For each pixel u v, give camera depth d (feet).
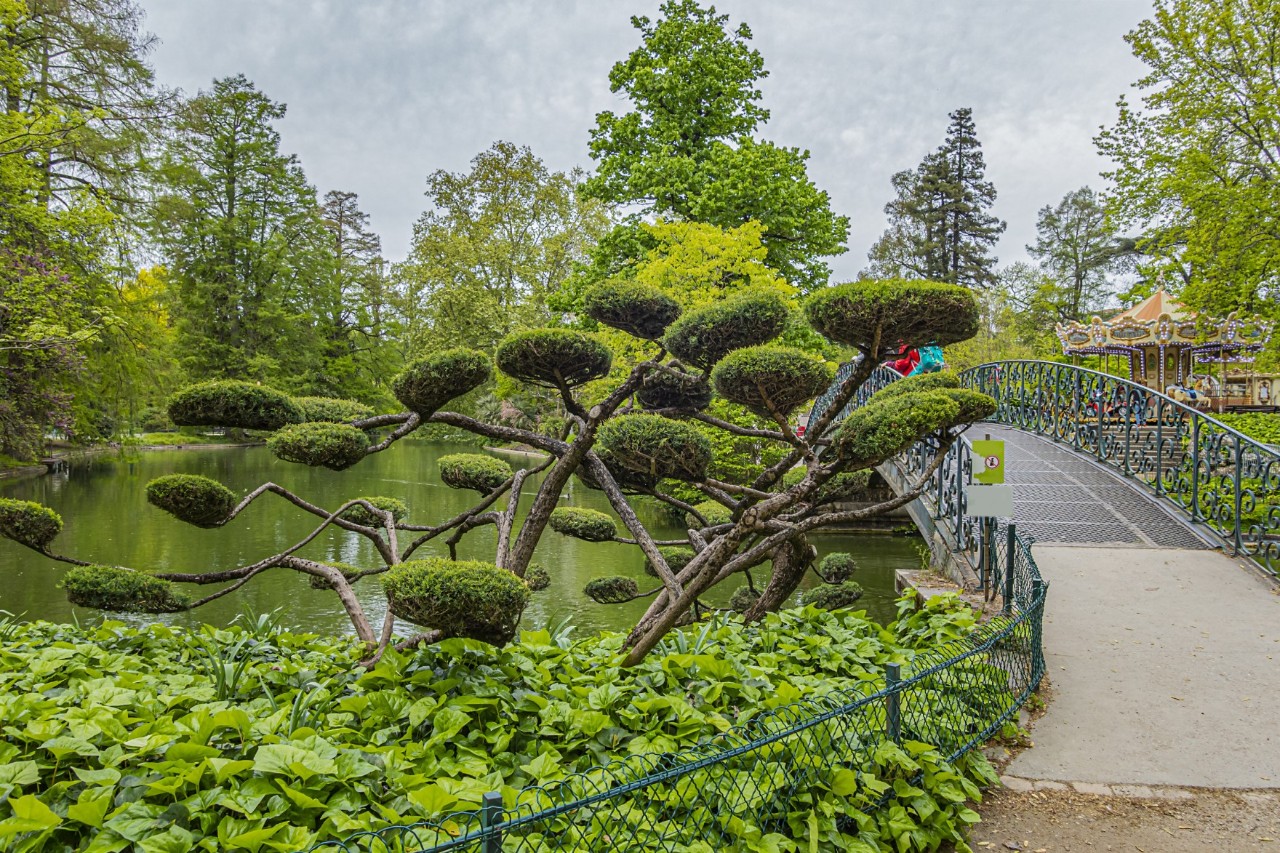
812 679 13.43
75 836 8.20
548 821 7.52
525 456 116.26
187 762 8.86
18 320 41.27
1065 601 19.63
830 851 8.98
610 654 15.47
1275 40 44.01
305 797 8.15
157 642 17.26
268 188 122.42
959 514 23.08
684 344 17.08
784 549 22.35
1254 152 46.50
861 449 14.14
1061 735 13.23
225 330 116.67
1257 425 45.78
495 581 12.75
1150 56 47.34
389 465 106.93
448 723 10.68
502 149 108.06
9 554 45.16
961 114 139.95
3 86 43.75
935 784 10.32
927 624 16.89
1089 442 39.04
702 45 63.93
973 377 55.98
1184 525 25.59
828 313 13.70
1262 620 18.20
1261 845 10.12
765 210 59.72
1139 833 10.46
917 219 140.46
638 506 71.61
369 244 164.35
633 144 64.64
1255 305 47.42
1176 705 14.21
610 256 64.75
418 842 6.54
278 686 13.93
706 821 8.45
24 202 43.01
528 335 16.93
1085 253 128.06
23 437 56.03
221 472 91.35
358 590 40.01
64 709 11.43
